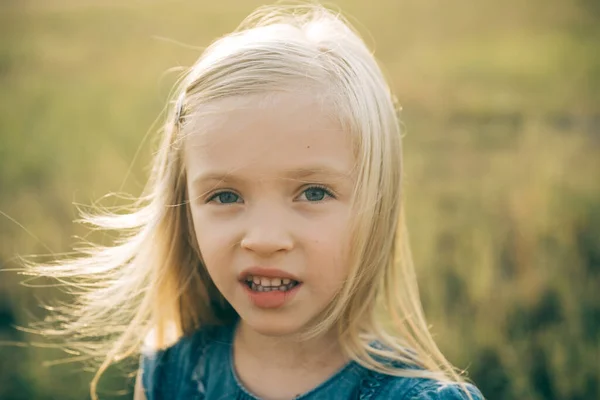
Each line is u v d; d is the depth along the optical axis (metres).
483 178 4.57
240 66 1.28
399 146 1.42
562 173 4.12
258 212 1.25
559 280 3.09
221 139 1.25
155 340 1.66
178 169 1.46
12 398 2.66
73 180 4.63
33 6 15.00
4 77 8.51
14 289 3.35
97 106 6.84
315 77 1.27
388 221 1.38
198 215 1.32
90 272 1.65
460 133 5.92
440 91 7.06
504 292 3.12
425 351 1.49
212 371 1.53
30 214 4.07
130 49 9.82
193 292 1.61
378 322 1.50
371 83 1.37
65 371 2.74
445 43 9.53
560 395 2.57
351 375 1.38
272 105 1.24
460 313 3.01
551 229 3.48
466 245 3.54
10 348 2.98
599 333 2.81
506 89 6.99
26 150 5.45
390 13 11.03
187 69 1.51
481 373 2.66
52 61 9.48
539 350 2.78
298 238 1.25
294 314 1.29
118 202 3.99
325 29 1.42
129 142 5.47
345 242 1.28
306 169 1.23
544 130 5.40
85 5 14.81
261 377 1.44
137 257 1.61
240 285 1.30
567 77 7.23
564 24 10.06
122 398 2.62
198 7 12.90
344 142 1.27
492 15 10.74
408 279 1.53
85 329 1.92
